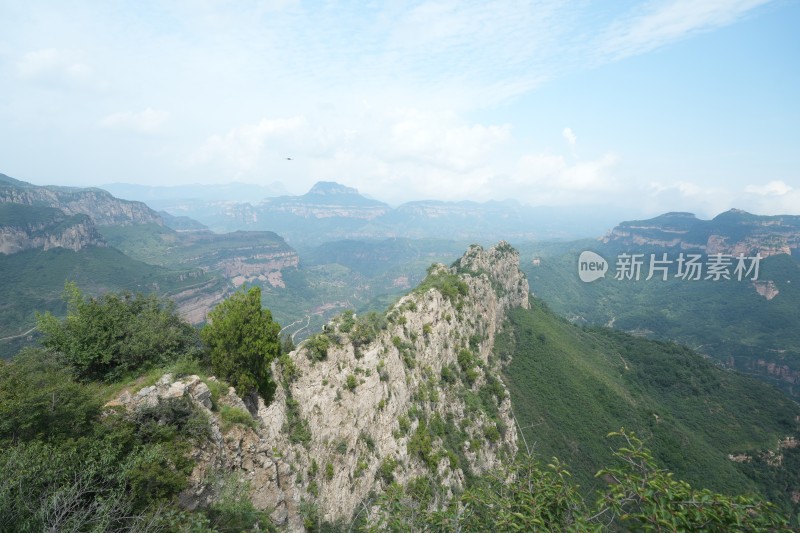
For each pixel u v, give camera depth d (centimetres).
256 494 3069
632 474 1306
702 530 1120
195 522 2162
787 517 1092
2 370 2442
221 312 3691
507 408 8431
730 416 12156
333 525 3944
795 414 12238
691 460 9619
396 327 6681
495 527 1412
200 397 2947
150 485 2261
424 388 6594
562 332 14038
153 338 3331
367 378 5281
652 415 10538
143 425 2558
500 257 13762
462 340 8769
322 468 4153
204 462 2689
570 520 1375
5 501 1680
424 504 1814
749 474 10381
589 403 10350
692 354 14988
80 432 2283
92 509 1938
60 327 3284
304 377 4459
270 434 3609
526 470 1609
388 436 5312
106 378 3158
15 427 2072
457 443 6675
